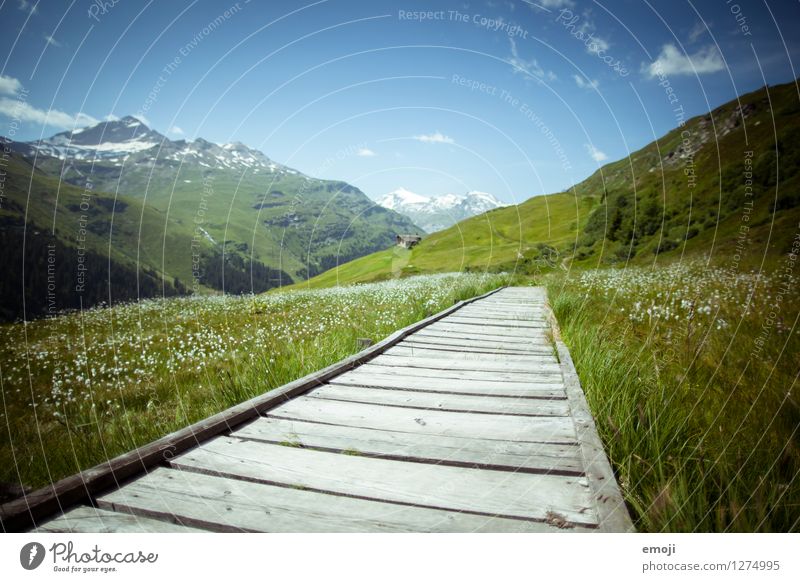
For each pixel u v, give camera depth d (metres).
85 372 7.72
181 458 2.95
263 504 2.43
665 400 3.79
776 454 3.03
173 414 4.94
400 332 7.85
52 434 4.69
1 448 4.20
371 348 6.40
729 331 6.13
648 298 10.37
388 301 13.74
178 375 7.05
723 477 2.70
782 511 2.45
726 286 9.79
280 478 2.70
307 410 3.98
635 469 2.79
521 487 2.62
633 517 2.46
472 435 3.39
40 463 3.78
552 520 2.29
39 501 2.25
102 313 16.03
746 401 3.96
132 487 2.58
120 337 10.91
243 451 3.09
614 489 2.43
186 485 2.61
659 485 2.55
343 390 4.63
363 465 2.90
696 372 4.76
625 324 7.66
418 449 3.12
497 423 3.66
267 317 12.87
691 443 3.18
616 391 3.96
